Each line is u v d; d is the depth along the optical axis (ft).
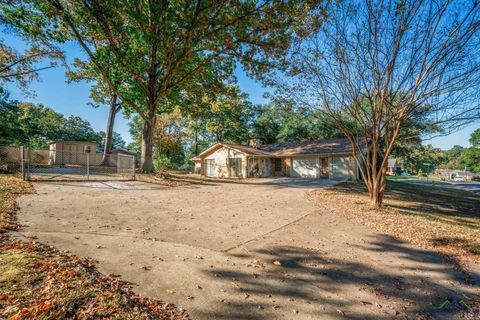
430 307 11.87
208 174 91.20
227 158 86.07
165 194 36.60
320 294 12.11
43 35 40.93
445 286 14.06
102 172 56.08
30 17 39.14
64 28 47.60
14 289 8.66
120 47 47.73
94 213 21.93
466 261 17.93
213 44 43.55
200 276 12.51
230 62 53.47
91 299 8.82
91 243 15.06
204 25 38.40
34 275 9.78
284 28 38.42
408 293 12.98
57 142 85.76
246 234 19.90
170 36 43.14
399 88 29.37
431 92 27.86
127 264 12.85
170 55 44.98
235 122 116.88
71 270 10.70
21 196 25.45
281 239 19.43
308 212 28.94
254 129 122.31
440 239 22.30
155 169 59.93
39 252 12.43
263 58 42.34
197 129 123.85
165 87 52.60
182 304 10.05
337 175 76.95
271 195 40.78
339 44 31.50
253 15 38.24
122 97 51.11
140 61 46.50
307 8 33.73
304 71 35.73
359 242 20.29
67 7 43.62
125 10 39.68
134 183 44.73
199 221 22.53
